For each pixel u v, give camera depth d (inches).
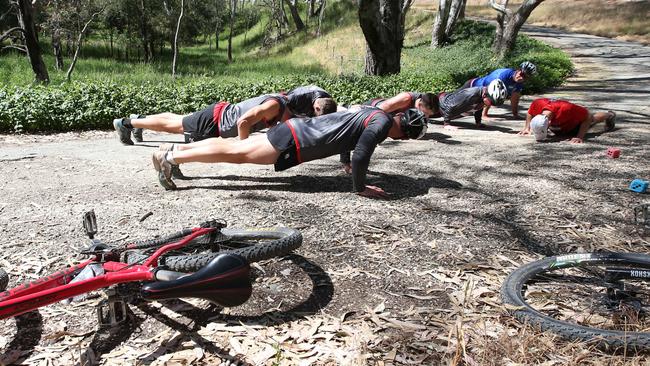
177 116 278.7
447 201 191.2
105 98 378.6
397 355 103.8
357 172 186.7
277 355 99.2
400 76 569.9
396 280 133.6
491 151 267.4
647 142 281.6
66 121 356.2
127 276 92.7
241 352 104.8
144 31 1352.1
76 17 1074.7
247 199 191.9
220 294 84.6
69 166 241.6
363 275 135.9
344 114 191.3
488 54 1069.8
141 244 122.4
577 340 103.9
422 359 102.5
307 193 199.5
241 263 87.0
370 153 185.2
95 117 363.6
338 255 146.8
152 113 388.5
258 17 2262.6
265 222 169.2
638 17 1641.2
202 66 1163.3
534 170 230.8
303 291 128.0
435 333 110.3
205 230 130.2
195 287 82.7
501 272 137.6
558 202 189.9
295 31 1774.1
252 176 223.9
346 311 119.5
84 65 1011.9
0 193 198.4
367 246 152.6
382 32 611.5
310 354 104.0
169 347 105.9
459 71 667.4
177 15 1445.6
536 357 100.9
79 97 380.8
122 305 111.7
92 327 112.3
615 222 171.8
